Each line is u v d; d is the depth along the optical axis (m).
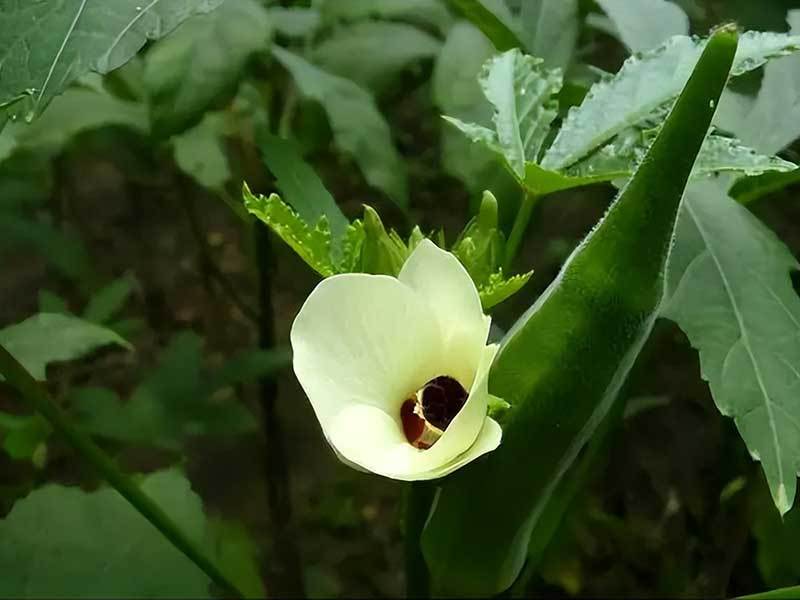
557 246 0.58
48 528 0.42
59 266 0.58
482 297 0.29
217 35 0.42
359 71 0.48
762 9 0.42
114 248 0.74
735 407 0.31
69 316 0.44
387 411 0.26
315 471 0.66
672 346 0.56
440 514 0.31
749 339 0.33
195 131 0.51
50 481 0.59
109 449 0.56
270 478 0.57
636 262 0.27
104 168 0.77
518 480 0.30
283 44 0.48
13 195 0.55
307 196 0.35
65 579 0.41
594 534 0.54
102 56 0.27
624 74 0.33
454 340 0.26
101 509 0.43
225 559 0.50
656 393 0.56
